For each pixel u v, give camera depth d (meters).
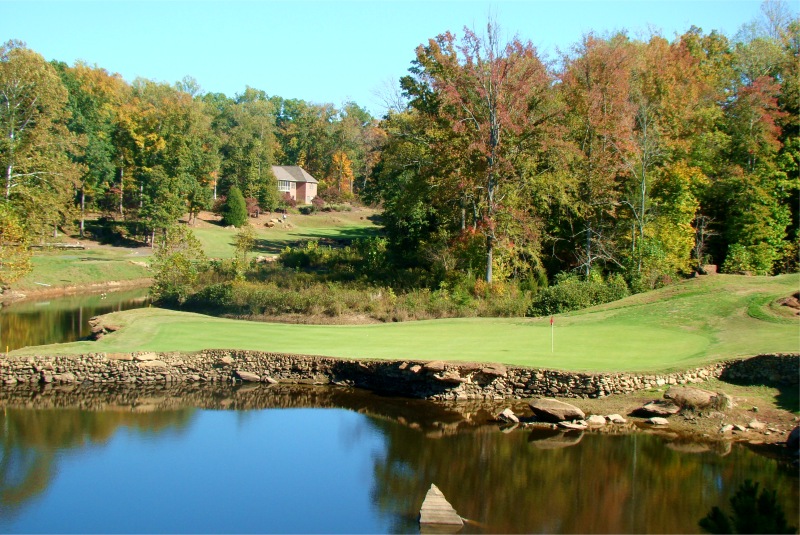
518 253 41.47
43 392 23.02
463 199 41.25
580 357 22.00
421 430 18.61
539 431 18.14
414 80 42.94
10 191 49.06
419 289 38.19
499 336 26.23
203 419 20.00
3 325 34.75
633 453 15.99
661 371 19.81
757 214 40.81
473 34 38.69
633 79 43.94
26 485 14.99
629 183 41.56
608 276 39.03
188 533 12.59
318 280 44.19
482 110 39.81
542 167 41.56
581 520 12.77
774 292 27.34
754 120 42.41
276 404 21.55
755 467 14.60
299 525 13.02
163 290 39.25
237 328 29.73
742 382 19.20
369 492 14.53
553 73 42.62
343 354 24.12
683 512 12.91
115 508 13.79
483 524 12.75
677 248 39.94
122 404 21.67
